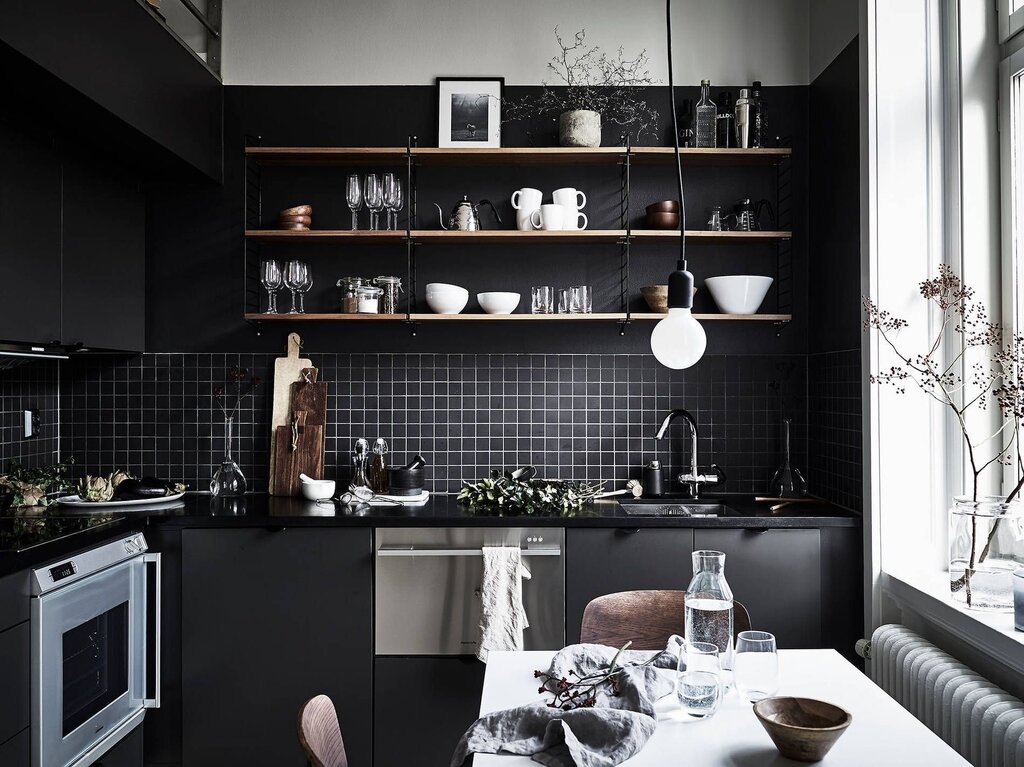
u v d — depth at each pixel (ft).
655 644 6.56
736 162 10.69
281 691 9.12
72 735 7.45
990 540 6.79
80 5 7.52
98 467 10.99
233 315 10.98
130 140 8.99
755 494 10.92
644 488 10.72
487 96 10.83
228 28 11.02
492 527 9.08
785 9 10.89
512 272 10.99
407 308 10.93
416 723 9.06
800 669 5.54
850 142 9.42
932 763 4.17
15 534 7.74
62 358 9.19
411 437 11.02
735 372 10.98
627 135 10.77
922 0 8.61
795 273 10.91
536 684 5.27
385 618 9.06
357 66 10.98
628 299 10.91
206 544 9.10
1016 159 7.79
